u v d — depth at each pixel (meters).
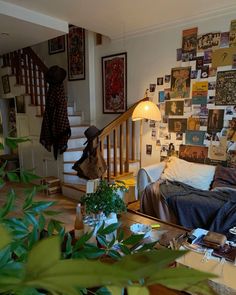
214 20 3.29
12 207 0.57
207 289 0.36
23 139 0.66
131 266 0.24
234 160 3.30
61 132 3.90
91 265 0.22
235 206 2.54
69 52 5.05
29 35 3.71
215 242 1.58
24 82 4.78
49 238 0.24
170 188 3.06
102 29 3.90
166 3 3.00
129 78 4.25
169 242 1.69
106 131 3.45
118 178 3.71
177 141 3.81
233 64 3.20
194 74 3.54
